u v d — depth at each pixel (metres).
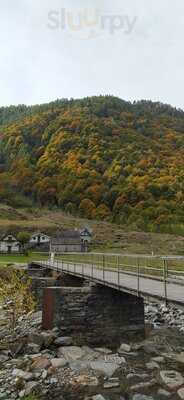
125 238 103.25
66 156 174.88
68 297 19.73
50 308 20.28
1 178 171.00
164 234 108.81
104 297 19.83
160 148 174.88
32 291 28.55
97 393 13.06
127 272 21.23
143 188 137.38
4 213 123.38
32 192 161.88
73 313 19.55
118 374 14.70
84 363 15.86
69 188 153.88
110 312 19.75
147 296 14.09
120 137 182.25
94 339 19.31
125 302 19.98
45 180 162.38
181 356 16.80
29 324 22.77
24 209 142.62
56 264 37.31
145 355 17.08
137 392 13.07
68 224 120.81
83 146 178.38
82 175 157.50
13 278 30.22
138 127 197.00
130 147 169.88
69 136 187.25
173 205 127.06
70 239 87.88
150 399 12.48
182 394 12.80
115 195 141.88
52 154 178.50
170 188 135.38
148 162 156.12
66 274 28.94
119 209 135.25
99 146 173.75
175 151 173.25
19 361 16.30
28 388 13.52
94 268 28.83
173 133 191.62
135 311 20.00
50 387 13.65
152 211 125.31
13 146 199.25
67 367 15.43
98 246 93.12
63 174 162.88
